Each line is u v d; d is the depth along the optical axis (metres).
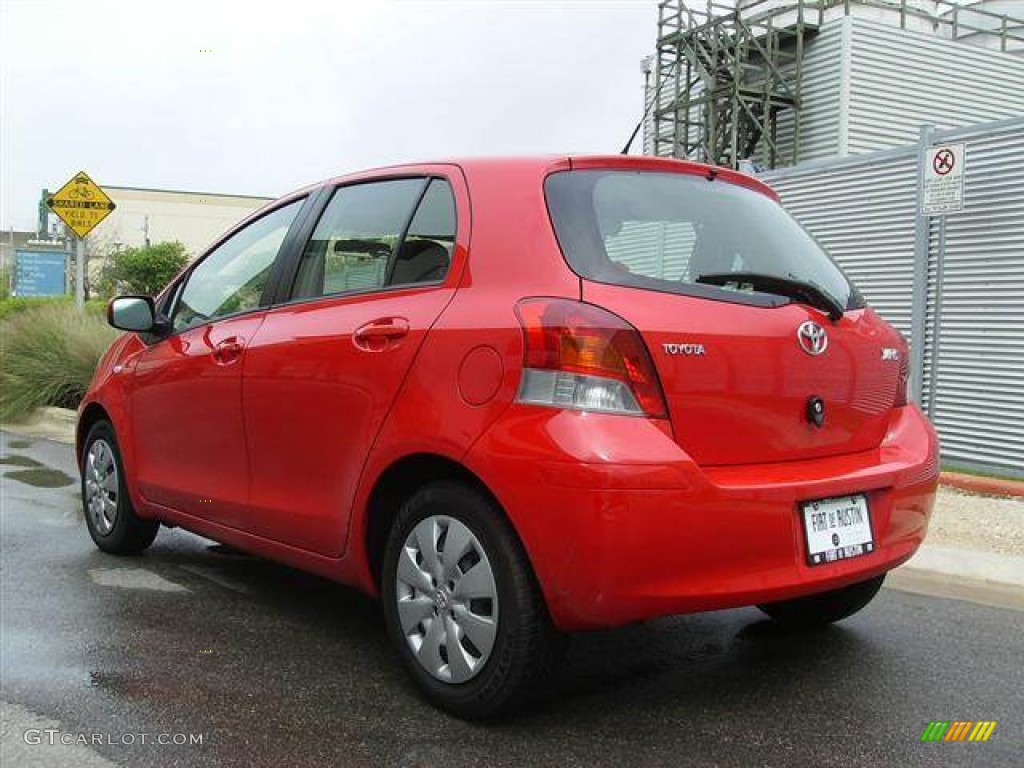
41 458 9.08
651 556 2.80
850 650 3.99
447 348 3.17
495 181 3.40
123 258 45.47
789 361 3.20
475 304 3.18
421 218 3.60
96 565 5.15
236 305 4.43
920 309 8.55
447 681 3.21
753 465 3.11
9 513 6.48
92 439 5.43
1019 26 18.66
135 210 82.06
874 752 3.04
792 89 16.55
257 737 3.09
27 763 2.91
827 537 3.16
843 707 3.39
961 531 6.03
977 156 8.13
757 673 3.70
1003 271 7.98
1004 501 6.95
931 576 5.21
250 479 4.08
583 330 2.88
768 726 3.21
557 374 2.88
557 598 2.88
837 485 3.16
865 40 15.89
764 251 3.56
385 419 3.33
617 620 2.86
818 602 4.09
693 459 2.96
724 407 3.03
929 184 7.59
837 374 3.35
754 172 10.43
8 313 14.69
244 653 3.84
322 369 3.63
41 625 4.17
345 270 3.87
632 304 2.98
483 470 2.97
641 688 3.53
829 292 3.57
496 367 3.01
